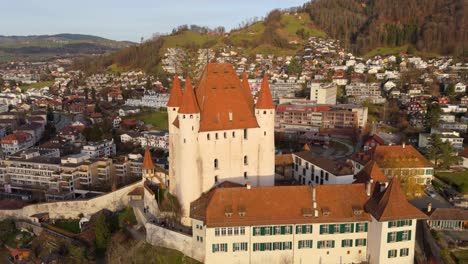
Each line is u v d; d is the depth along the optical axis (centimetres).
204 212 8744
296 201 8800
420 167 13325
